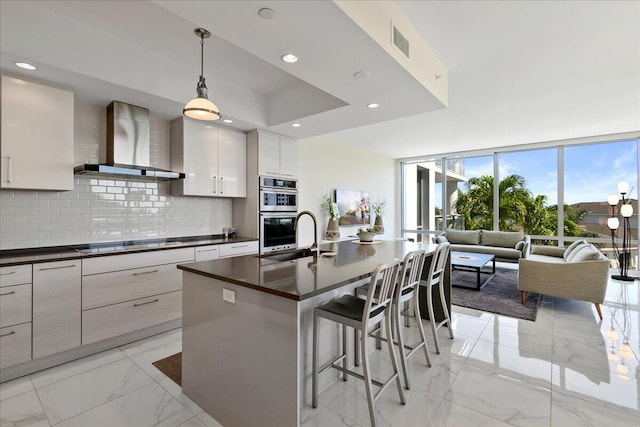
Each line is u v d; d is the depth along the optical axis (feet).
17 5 6.81
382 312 6.11
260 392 5.26
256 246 13.21
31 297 7.33
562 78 11.11
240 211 14.14
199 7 5.48
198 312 6.38
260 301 5.23
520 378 7.27
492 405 6.28
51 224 9.38
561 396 6.57
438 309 10.88
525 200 22.11
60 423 5.77
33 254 8.26
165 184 12.18
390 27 7.15
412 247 10.34
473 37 8.59
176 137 11.84
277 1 5.33
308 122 12.43
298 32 6.27
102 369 7.68
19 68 7.43
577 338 9.50
